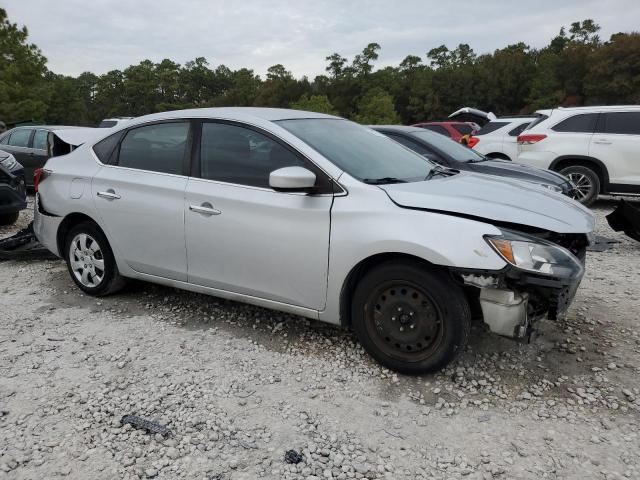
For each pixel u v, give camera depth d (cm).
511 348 377
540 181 706
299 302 367
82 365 358
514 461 263
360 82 8988
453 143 813
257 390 327
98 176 456
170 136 426
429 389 328
